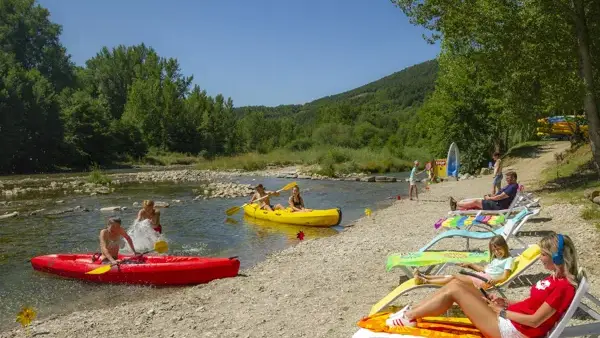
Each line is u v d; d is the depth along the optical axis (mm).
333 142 80062
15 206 20656
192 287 8734
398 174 38656
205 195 24547
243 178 36250
